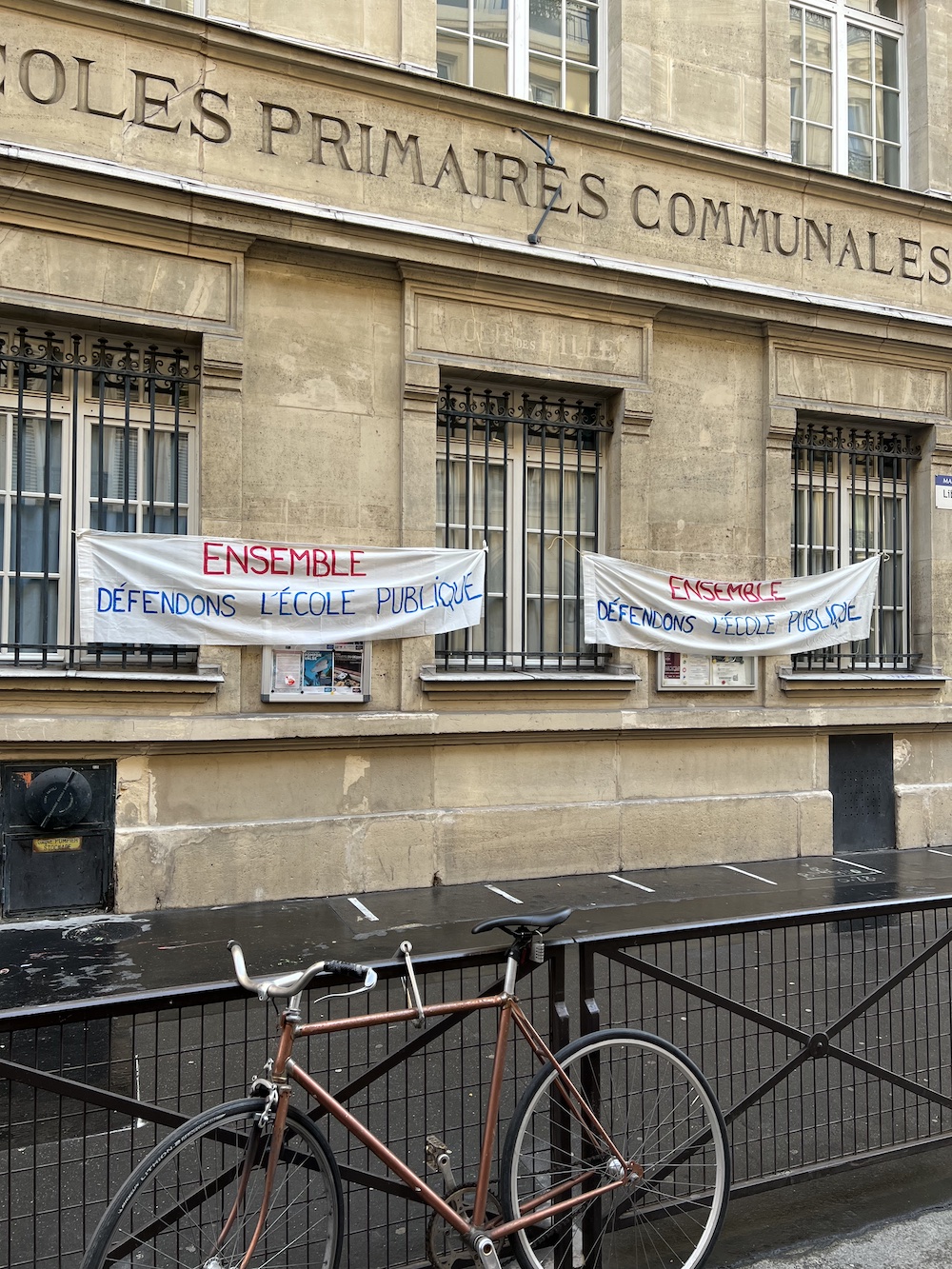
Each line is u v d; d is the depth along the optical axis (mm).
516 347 8039
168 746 6910
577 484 8422
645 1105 3334
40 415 7008
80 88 6727
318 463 7500
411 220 7660
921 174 10016
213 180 7066
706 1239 2885
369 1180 2576
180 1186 2328
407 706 7645
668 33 8781
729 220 8875
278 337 7379
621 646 8344
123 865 6777
